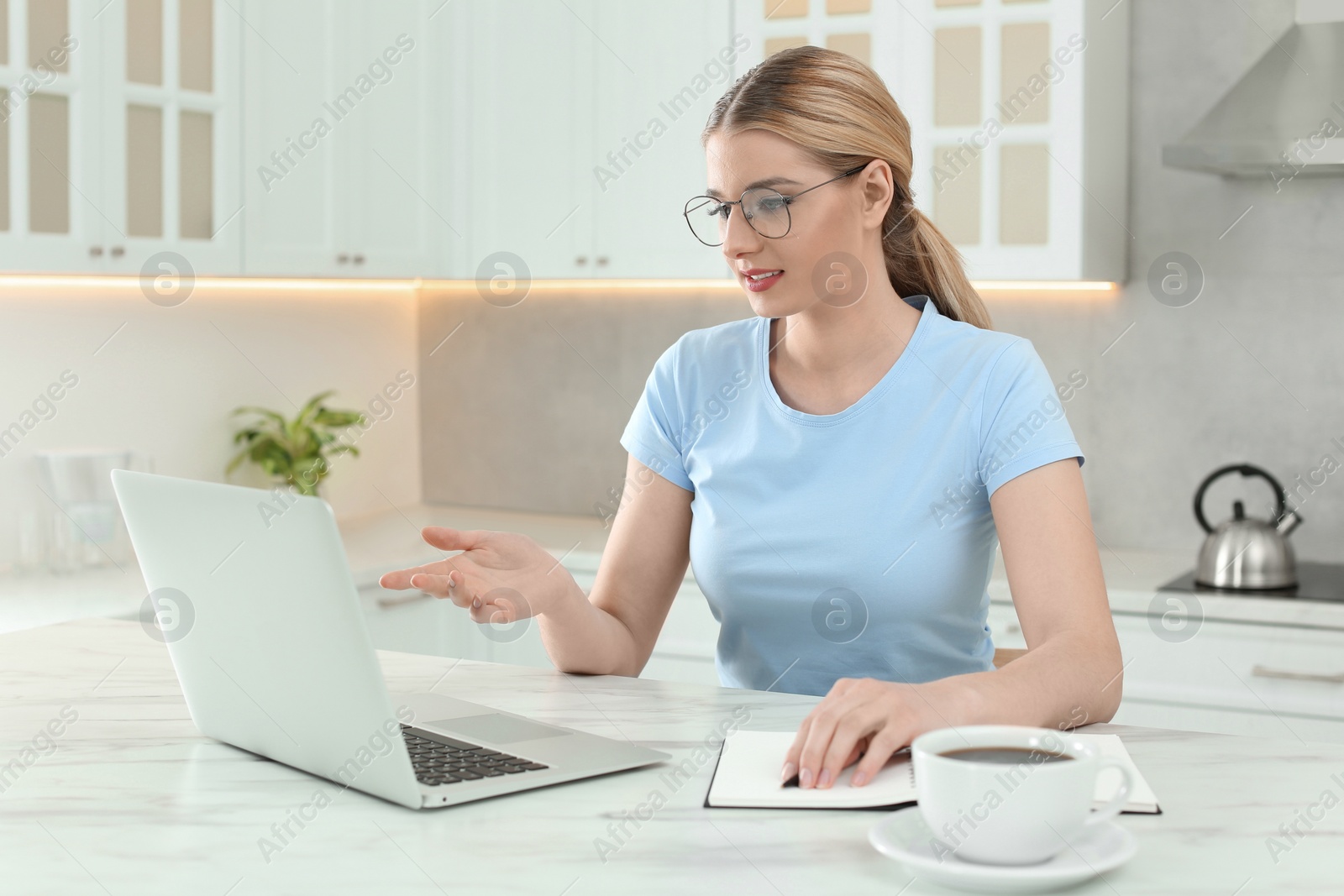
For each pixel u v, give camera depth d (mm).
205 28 2566
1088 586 1192
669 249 2895
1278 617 2305
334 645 877
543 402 3502
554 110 2994
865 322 1387
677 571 1525
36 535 2557
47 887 770
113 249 2406
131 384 2830
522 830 849
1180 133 2764
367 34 2918
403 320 3598
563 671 1341
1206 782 926
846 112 1282
